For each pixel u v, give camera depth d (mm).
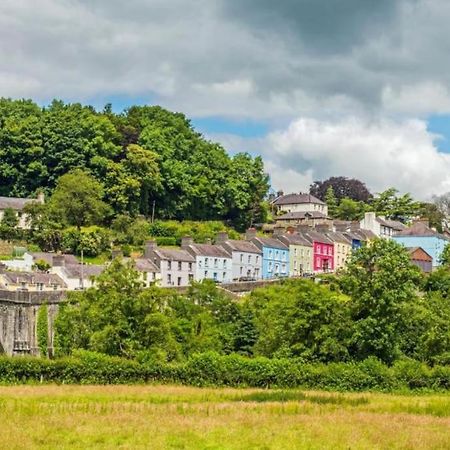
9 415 53125
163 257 170500
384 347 90625
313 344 90875
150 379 80188
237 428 50531
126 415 54281
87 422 51219
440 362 93750
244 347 100625
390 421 55094
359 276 94000
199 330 102375
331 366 80812
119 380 79562
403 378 79812
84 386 75812
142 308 92062
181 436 47594
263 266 192750
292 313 91688
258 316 104812
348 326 91375
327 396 70000
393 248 95375
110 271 95188
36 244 186000
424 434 49812
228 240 190125
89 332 93312
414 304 97125
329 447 45562
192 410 57781
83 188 198000
